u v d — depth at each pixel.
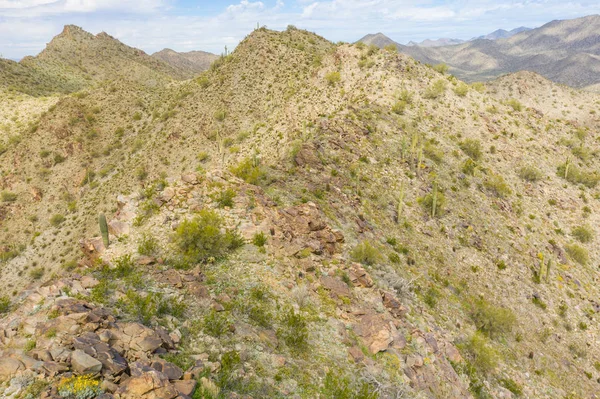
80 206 97.44
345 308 18.19
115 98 140.88
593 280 43.09
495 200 48.88
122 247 19.28
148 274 16.23
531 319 32.97
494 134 66.75
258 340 13.34
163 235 20.12
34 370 8.16
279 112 93.88
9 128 149.88
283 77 111.19
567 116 133.38
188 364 10.65
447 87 78.75
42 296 12.64
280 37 132.75
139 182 94.69
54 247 87.75
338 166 41.44
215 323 13.16
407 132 55.81
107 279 15.16
